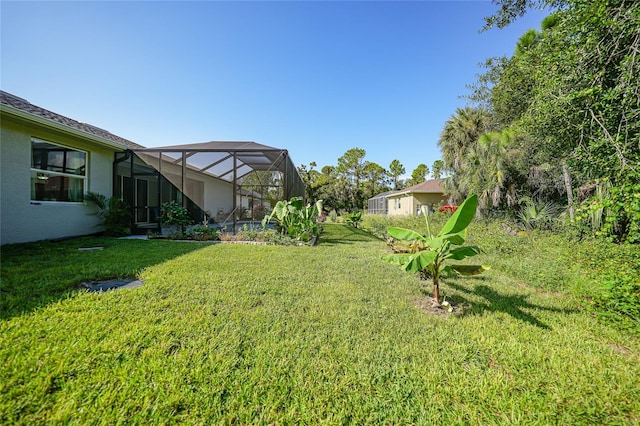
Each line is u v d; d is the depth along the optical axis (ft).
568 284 13.20
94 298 9.64
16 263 14.17
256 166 42.27
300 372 6.27
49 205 22.33
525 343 7.98
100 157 27.30
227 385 5.72
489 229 30.78
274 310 9.51
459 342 7.91
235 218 29.50
